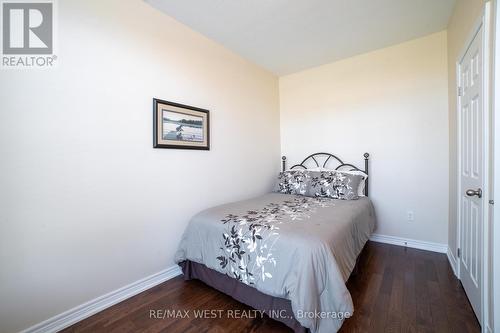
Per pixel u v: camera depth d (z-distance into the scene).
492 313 1.25
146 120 1.96
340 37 2.56
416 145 2.65
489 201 1.30
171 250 2.16
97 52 1.66
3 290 1.31
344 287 1.29
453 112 2.19
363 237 2.20
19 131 1.35
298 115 3.58
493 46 1.23
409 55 2.66
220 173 2.68
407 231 2.74
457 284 1.91
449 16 2.21
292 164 3.66
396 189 2.79
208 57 2.53
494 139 1.22
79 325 1.54
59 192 1.50
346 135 3.12
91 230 1.65
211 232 1.84
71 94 1.54
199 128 2.40
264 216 1.91
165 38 2.11
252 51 2.87
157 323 1.55
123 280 1.82
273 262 1.45
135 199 1.89
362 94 2.99
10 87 1.33
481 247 1.40
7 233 1.32
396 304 1.67
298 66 3.34
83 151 1.60
